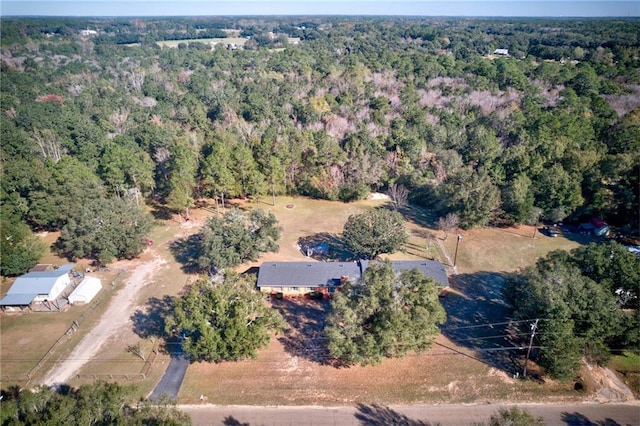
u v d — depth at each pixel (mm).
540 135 73500
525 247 58000
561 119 80500
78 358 39344
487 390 35656
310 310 45969
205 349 35750
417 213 68875
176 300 37969
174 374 37438
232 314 37156
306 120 97875
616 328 35938
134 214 55156
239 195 73875
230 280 39875
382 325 35375
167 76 141375
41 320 44438
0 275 51406
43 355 39750
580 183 62906
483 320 43969
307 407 34438
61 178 60438
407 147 77625
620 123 78938
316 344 41031
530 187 62875
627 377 36875
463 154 78562
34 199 58844
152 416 26531
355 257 54500
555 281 37156
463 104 99938
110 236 52312
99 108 106875
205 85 125250
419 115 91688
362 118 95500
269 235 53312
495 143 75562
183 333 41469
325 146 73500
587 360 37000
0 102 104812
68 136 88188
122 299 47812
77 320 44312
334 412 33969
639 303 38781
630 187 60250
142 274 52562
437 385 36250
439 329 40938
